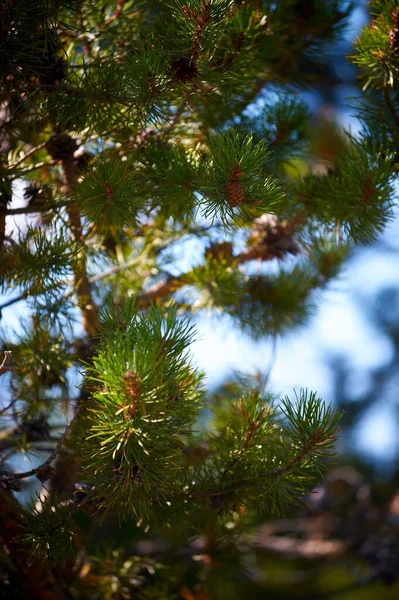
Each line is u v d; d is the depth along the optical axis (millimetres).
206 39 1465
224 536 1740
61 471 1637
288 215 1695
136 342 1328
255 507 1502
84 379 1407
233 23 1596
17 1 1464
